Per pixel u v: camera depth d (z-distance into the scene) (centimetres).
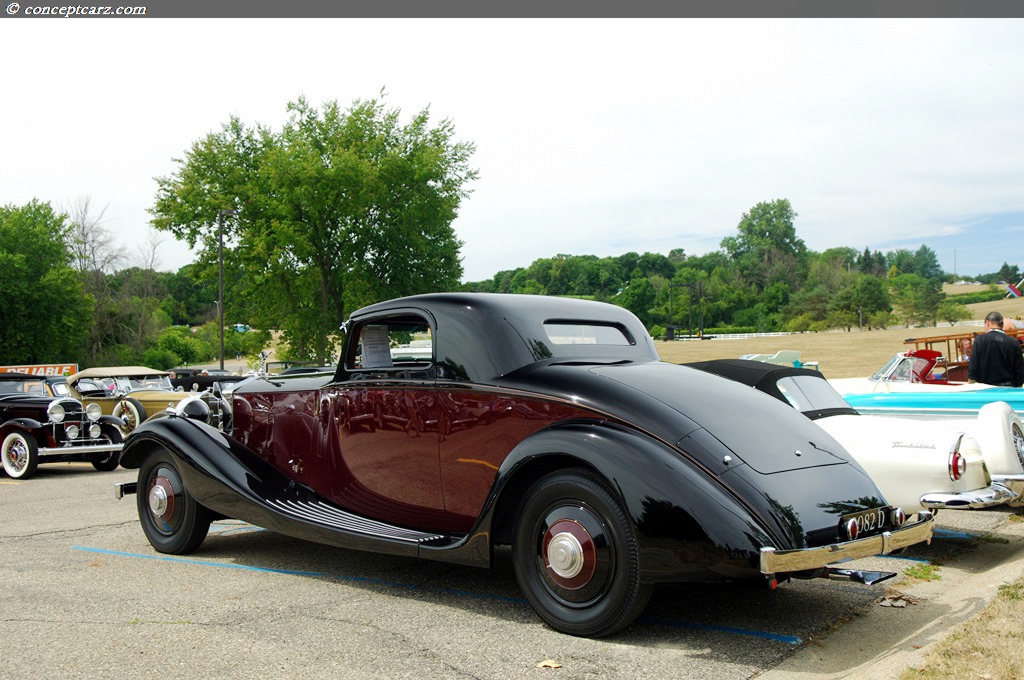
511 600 416
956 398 740
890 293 14212
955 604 404
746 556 315
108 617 390
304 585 450
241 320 3406
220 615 392
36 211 4731
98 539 598
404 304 455
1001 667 281
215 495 496
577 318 455
